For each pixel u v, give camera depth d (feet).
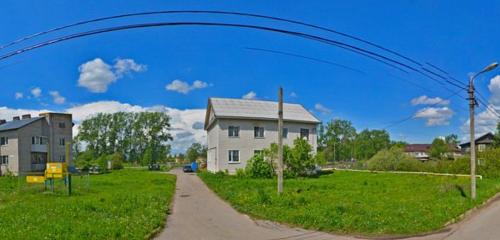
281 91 60.80
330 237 35.12
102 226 35.70
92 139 283.59
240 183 85.20
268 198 53.62
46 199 60.54
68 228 34.73
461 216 46.91
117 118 288.30
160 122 291.17
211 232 37.19
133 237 32.68
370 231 36.88
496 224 42.55
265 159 112.57
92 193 69.67
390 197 61.57
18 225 36.42
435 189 74.95
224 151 123.44
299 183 86.69
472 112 62.28
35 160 175.52
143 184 90.27
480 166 113.19
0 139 172.76
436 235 36.32
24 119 185.78
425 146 350.23
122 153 287.48
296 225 40.47
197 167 169.17
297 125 133.49
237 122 125.70
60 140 190.08
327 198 58.59
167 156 302.66
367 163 163.22
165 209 49.21
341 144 331.16
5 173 158.40
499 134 201.98
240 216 46.29
